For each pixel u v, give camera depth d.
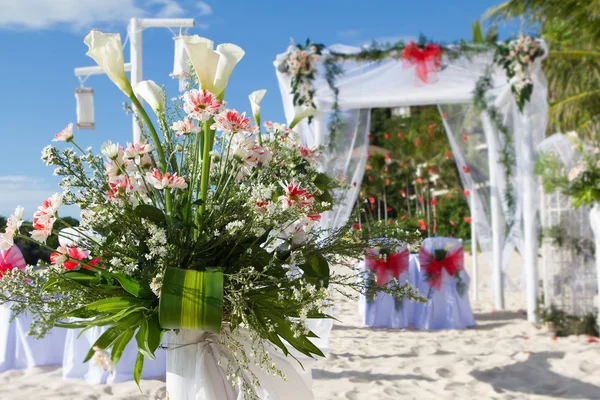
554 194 6.34
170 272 1.37
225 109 1.54
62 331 4.96
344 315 7.54
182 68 2.39
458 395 4.09
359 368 4.82
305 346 1.53
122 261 1.50
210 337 1.58
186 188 1.57
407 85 6.62
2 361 4.80
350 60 6.59
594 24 12.06
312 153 1.98
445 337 6.12
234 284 1.48
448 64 6.65
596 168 5.74
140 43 3.99
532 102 6.80
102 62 1.55
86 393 4.00
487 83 6.73
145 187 1.58
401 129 16.45
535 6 12.16
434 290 6.70
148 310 1.42
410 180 14.77
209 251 1.57
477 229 7.98
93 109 5.91
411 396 4.07
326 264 1.66
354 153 6.90
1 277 1.46
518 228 7.43
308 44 6.60
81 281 1.50
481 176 7.80
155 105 1.64
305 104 6.61
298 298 1.44
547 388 4.23
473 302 8.48
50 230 1.46
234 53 1.54
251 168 1.64
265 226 1.54
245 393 1.45
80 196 1.51
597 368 4.66
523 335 6.14
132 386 4.11
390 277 6.47
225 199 1.59
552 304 6.31
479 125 7.65
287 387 1.67
